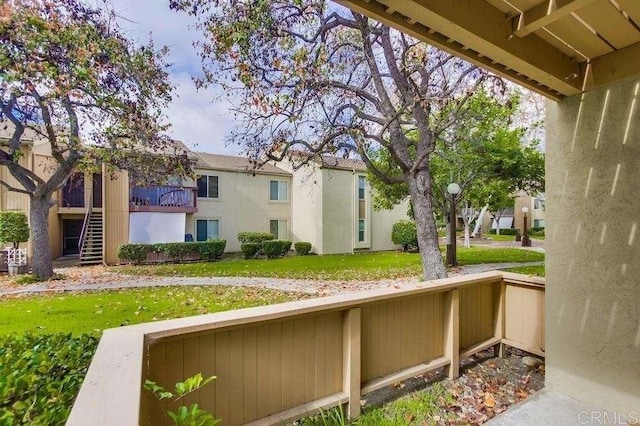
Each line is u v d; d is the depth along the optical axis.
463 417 2.53
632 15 1.86
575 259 2.66
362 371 2.61
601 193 2.49
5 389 1.33
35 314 5.80
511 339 3.65
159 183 11.45
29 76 6.31
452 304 3.16
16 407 1.25
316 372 2.37
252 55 5.51
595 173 2.52
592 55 2.37
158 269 12.32
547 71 2.18
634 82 2.28
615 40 2.17
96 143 9.58
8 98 8.11
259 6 5.14
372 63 6.73
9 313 5.89
